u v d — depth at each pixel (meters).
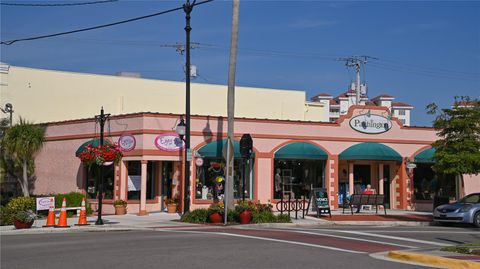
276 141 29.50
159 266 11.43
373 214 28.48
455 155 25.88
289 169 30.09
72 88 36.09
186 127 24.38
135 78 37.56
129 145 27.19
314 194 26.56
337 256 13.39
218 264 11.77
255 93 41.75
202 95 39.81
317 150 30.05
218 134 28.25
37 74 35.41
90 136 29.41
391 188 32.56
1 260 12.28
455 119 26.14
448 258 12.56
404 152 32.19
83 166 29.59
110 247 14.60
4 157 30.22
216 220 23.08
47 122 34.09
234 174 28.91
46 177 31.53
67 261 12.08
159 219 24.72
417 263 12.73
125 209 27.17
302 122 30.14
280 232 19.34
